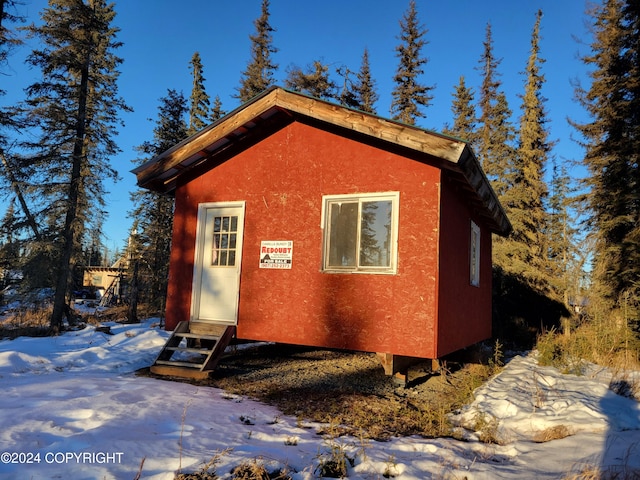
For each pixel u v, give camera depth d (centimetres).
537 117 2294
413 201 715
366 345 721
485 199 868
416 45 2672
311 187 809
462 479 373
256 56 2875
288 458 389
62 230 1733
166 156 899
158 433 429
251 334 831
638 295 1379
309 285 786
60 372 774
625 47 1552
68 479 307
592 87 1616
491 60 2730
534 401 677
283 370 856
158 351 959
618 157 1486
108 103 2003
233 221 896
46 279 1694
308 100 770
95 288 4769
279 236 829
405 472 375
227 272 884
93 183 1920
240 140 898
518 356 1217
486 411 625
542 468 411
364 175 761
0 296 1938
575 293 1989
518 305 2086
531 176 2188
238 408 564
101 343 1077
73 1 1761
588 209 1644
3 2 1562
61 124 1800
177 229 949
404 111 2650
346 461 396
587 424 541
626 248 1418
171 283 939
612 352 1022
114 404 505
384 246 733
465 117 2955
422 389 788
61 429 412
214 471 336
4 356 778
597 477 369
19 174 1700
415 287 696
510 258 2020
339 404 637
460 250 842
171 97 2438
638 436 507
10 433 388
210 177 925
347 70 2809
